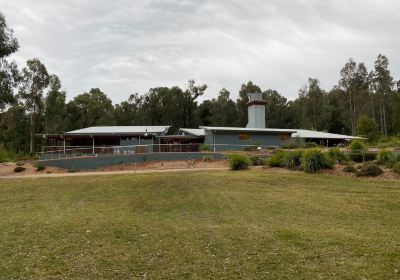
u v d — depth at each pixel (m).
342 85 67.19
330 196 12.98
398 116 63.75
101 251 7.36
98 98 69.94
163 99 71.00
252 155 26.25
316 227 9.09
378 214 10.36
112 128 40.00
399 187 13.94
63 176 21.27
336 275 5.97
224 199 12.84
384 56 64.81
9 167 30.05
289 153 20.91
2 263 6.72
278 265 6.47
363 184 14.90
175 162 28.89
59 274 6.20
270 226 9.20
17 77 34.44
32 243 7.96
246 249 7.36
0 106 35.41
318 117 75.12
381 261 6.55
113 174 21.30
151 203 12.56
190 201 12.66
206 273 6.17
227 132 36.84
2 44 32.09
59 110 60.75
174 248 7.49
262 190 14.41
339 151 20.34
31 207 12.61
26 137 61.53
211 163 26.88
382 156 18.98
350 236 8.17
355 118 68.31
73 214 11.08
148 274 6.16
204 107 75.06
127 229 9.02
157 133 36.75
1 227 9.41
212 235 8.38
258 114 43.38
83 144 37.88
